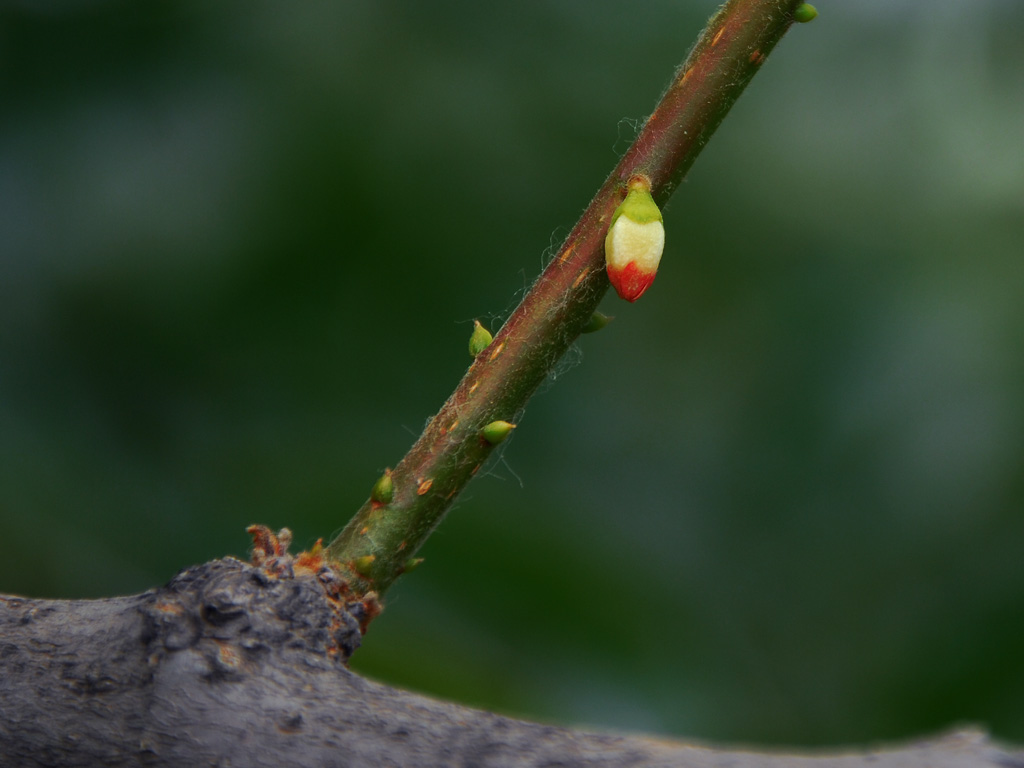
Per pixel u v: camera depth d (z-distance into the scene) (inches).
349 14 30.2
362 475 22.9
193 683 9.8
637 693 18.9
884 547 25.3
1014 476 24.4
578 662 18.9
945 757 9.5
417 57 30.5
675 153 10.3
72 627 10.0
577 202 30.7
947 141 33.1
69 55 28.1
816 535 26.7
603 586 20.3
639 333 33.1
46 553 19.6
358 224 28.7
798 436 28.8
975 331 27.0
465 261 29.7
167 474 24.4
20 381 25.6
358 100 29.6
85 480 22.7
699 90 10.3
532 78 31.4
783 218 33.4
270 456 24.2
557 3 32.1
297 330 29.0
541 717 17.1
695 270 33.3
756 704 21.7
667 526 28.8
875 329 29.2
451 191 29.8
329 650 9.9
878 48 34.5
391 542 10.4
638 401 32.4
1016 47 32.8
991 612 22.8
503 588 19.3
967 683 22.1
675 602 21.9
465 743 9.6
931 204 32.2
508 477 28.5
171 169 28.3
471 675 17.0
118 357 27.3
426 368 29.5
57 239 27.2
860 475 27.1
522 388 10.4
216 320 28.2
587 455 31.4
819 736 21.9
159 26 28.8
